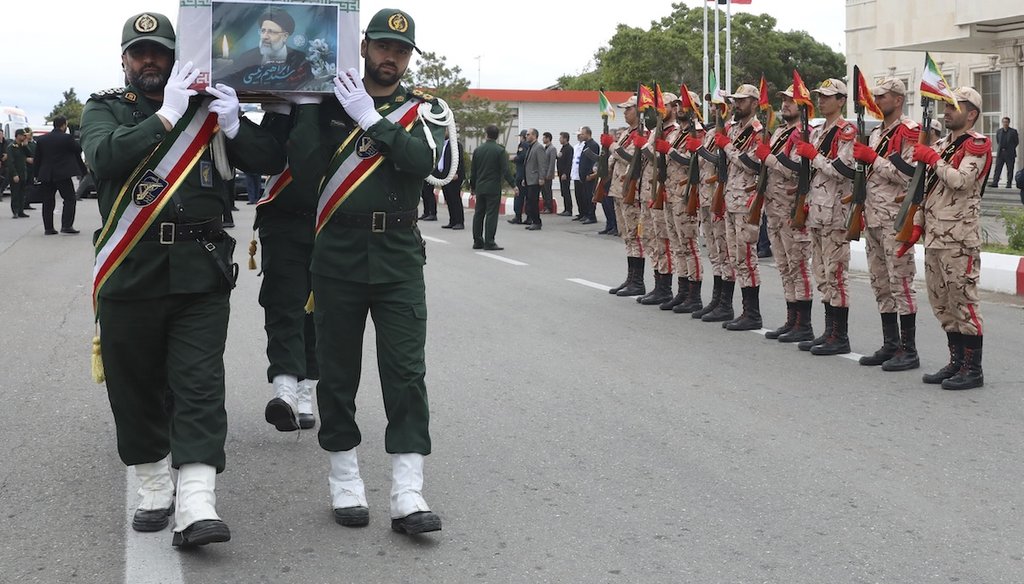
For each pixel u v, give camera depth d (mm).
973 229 6895
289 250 5738
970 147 6805
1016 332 9031
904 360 7645
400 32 4441
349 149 4469
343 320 4543
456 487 5172
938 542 4465
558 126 43688
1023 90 25922
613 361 7941
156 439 4578
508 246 16516
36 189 17609
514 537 4535
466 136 39438
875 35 29734
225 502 4953
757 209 8695
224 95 4234
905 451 5707
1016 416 6383
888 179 7492
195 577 4117
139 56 4363
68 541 4469
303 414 6105
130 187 4277
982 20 24297
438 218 23031
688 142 9742
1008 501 4945
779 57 55188
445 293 11273
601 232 18922
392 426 4543
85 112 4340
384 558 4312
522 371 7590
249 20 4285
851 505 4902
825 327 8836
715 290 9781
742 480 5254
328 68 4348
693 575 4141
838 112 7977
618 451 5727
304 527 4645
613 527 4648
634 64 50031
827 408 6590
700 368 7719
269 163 4523
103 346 4395
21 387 7047
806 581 4082
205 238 4352
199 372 4312
